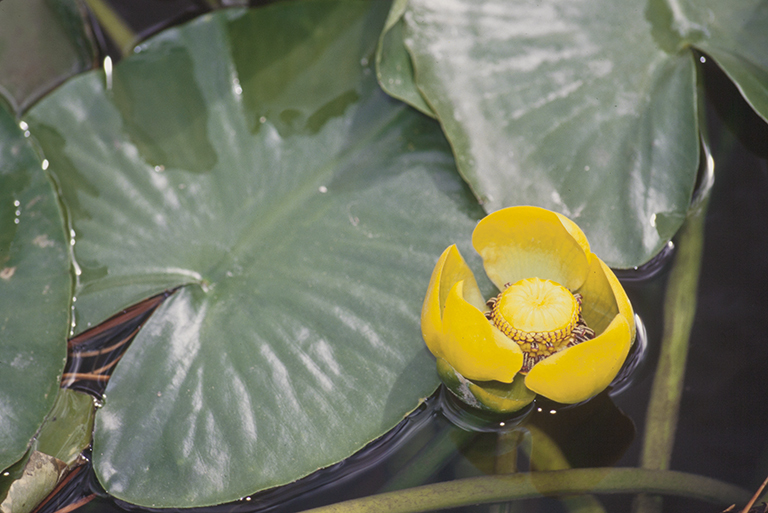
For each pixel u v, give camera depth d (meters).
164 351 0.63
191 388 0.63
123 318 0.65
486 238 0.63
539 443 0.62
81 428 0.62
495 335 0.59
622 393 0.63
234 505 0.61
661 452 0.62
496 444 0.62
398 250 0.65
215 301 0.64
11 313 0.64
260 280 0.65
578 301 0.63
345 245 0.65
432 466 0.62
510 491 0.61
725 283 0.64
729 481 0.61
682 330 0.63
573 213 0.65
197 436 0.62
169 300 0.64
